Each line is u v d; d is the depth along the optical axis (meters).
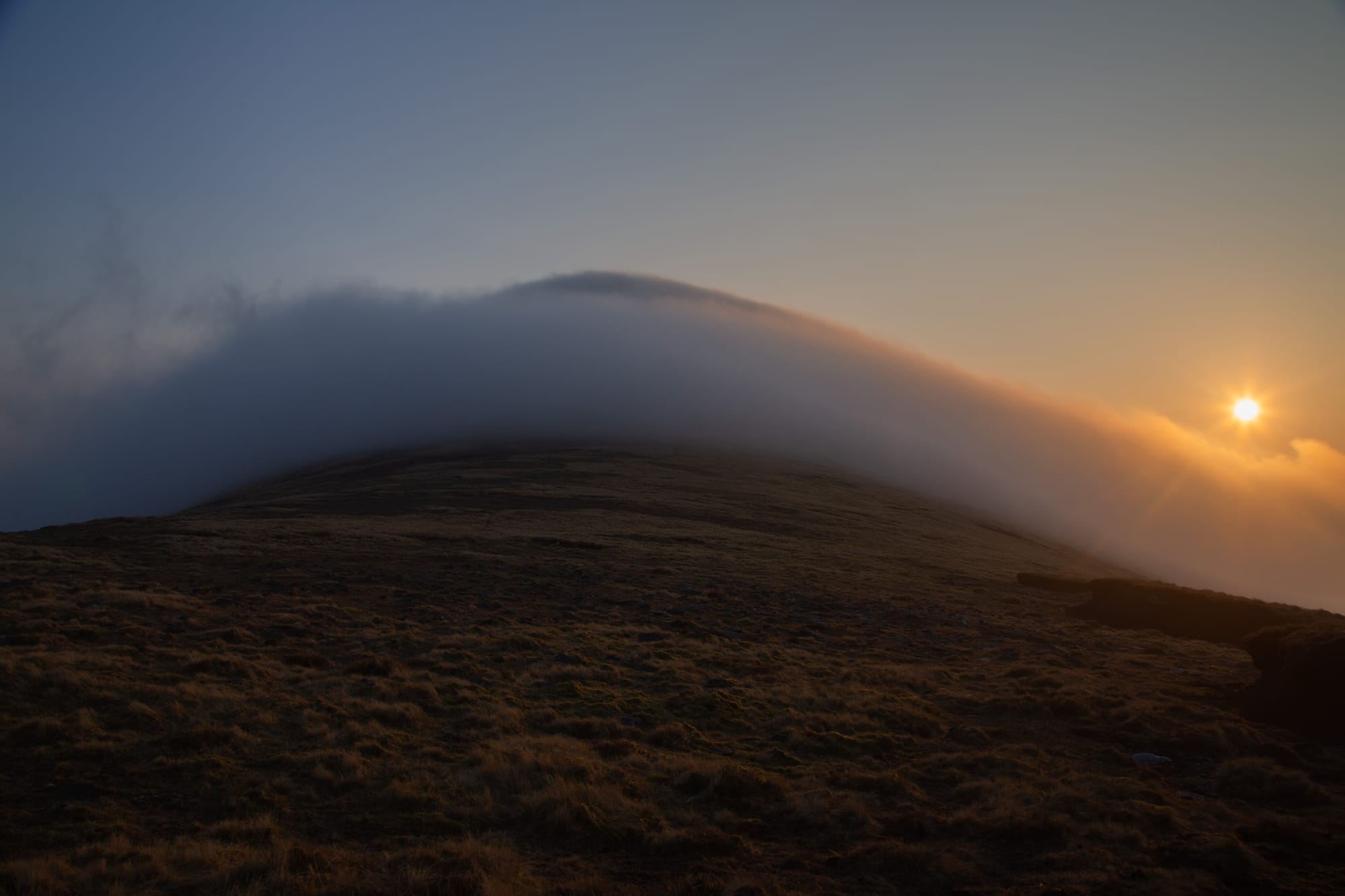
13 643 18.83
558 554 43.00
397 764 13.32
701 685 19.73
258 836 10.67
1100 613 34.72
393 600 28.64
